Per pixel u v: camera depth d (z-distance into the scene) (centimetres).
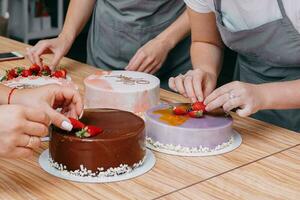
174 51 198
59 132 106
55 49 187
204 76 140
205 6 147
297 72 152
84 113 118
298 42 139
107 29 199
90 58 213
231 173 108
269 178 107
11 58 189
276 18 137
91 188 100
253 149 120
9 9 405
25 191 99
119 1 192
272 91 124
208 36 156
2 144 96
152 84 142
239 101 120
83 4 201
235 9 141
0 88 113
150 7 189
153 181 104
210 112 127
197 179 105
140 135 108
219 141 119
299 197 100
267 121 163
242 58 167
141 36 194
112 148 103
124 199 97
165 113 126
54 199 96
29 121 98
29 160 111
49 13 423
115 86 139
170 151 117
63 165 106
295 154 118
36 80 158
